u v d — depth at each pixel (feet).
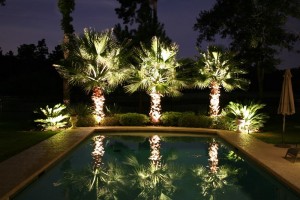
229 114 52.06
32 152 32.42
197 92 116.47
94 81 53.21
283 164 28.94
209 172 30.76
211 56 55.31
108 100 98.48
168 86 54.34
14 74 126.31
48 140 39.68
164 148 42.11
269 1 65.16
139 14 66.13
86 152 38.70
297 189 22.74
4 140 40.01
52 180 27.35
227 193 24.90
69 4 59.21
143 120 54.90
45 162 28.17
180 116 54.75
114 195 24.44
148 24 64.69
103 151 39.75
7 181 22.77
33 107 86.53
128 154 38.50
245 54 67.72
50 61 127.44
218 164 33.71
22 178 23.45
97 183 27.14
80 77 52.54
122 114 55.26
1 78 124.77
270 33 66.64
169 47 55.67
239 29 67.72
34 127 50.75
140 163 34.40
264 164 29.01
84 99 97.40
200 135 50.90
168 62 53.62
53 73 111.96
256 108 50.14
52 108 50.57
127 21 71.15
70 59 52.39
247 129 48.85
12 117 67.26
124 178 28.84
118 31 64.59
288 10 65.57
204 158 36.50
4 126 53.36
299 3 65.00
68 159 34.94
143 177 29.27
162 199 23.71
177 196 24.38
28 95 97.35
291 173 26.03
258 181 27.94
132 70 53.83
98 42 51.78
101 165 33.01
